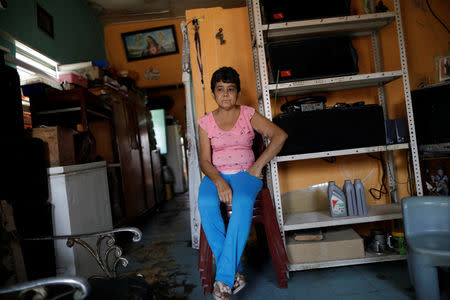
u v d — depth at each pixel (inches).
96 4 173.0
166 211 174.9
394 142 73.0
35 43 114.9
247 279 71.1
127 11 183.8
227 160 64.5
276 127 65.6
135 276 42.1
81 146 81.6
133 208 140.3
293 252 70.9
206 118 68.1
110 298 35.1
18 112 62.2
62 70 128.5
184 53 95.7
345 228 80.7
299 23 71.4
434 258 47.0
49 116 109.3
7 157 51.5
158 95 291.1
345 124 71.9
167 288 69.2
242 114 66.8
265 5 72.4
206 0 183.3
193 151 96.9
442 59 85.4
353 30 81.5
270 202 66.7
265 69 72.2
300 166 89.8
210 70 91.0
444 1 86.3
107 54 200.2
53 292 37.4
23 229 53.7
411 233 54.4
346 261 69.3
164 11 189.2
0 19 96.4
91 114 109.6
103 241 81.2
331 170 89.8
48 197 64.2
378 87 87.8
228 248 54.8
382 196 88.2
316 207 89.6
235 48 90.9
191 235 108.3
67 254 64.5
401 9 85.8
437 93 72.4
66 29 143.6
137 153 156.9
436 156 74.5
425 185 84.6
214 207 59.3
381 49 85.7
